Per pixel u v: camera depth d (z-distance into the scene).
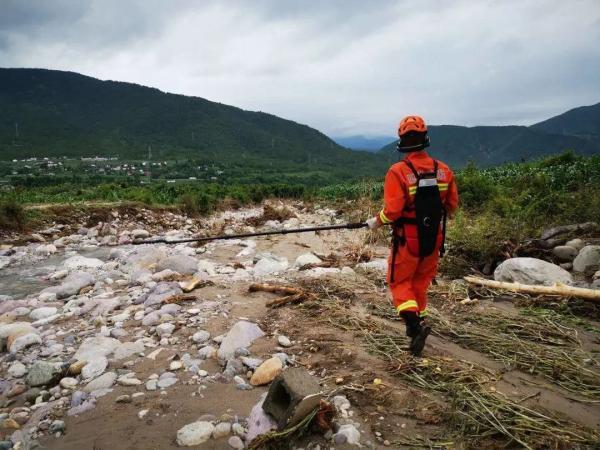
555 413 2.97
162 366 3.93
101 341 4.41
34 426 3.07
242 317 5.04
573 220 8.62
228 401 3.29
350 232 12.48
